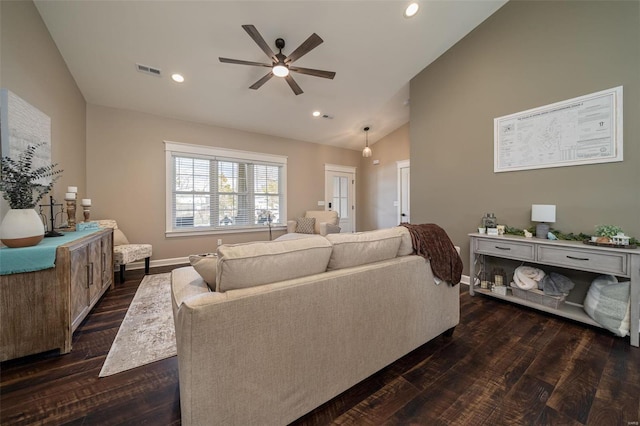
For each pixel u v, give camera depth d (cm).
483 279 295
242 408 96
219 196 458
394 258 159
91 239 213
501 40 279
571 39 231
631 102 202
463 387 136
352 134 558
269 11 241
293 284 109
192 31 254
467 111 312
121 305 243
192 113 405
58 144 267
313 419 115
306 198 565
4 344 150
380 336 141
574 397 128
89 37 255
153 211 397
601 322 194
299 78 349
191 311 85
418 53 326
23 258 151
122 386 135
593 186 222
